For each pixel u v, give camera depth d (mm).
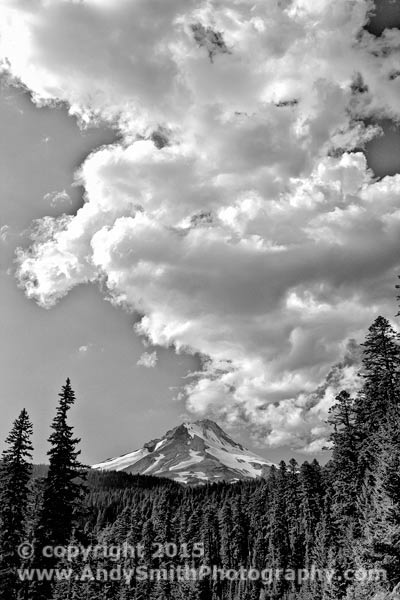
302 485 81562
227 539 102500
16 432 36312
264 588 86000
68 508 34656
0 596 33062
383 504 27859
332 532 55844
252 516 108250
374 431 38094
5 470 35344
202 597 81250
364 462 39688
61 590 56031
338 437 41344
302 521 83688
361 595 30016
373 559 26359
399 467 27453
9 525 34375
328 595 42031
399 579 25266
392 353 36938
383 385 36719
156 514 106625
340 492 41812
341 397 42281
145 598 72750
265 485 112000
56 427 35750
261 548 95812
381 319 37875
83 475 35656
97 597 59844
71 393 36719
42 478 35062
